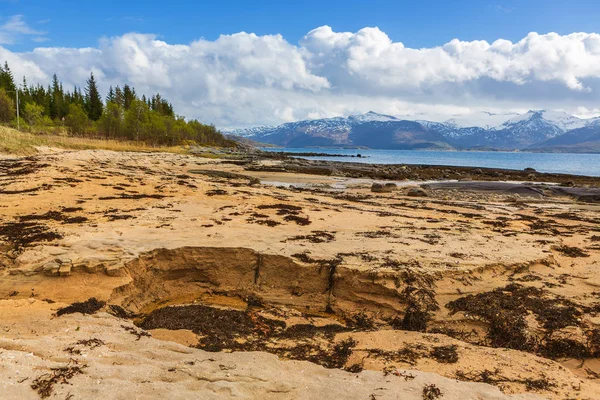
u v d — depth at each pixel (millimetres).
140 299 8648
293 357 5957
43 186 16406
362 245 10391
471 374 5539
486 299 7836
